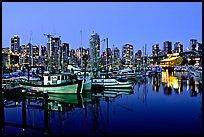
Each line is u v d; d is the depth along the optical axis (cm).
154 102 3484
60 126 2289
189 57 18100
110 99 3875
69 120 2512
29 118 2648
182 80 7412
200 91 4653
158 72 12069
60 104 3459
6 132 2145
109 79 5175
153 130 2080
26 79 5188
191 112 2752
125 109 3008
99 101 3694
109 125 2277
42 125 2353
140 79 8019
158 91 4819
